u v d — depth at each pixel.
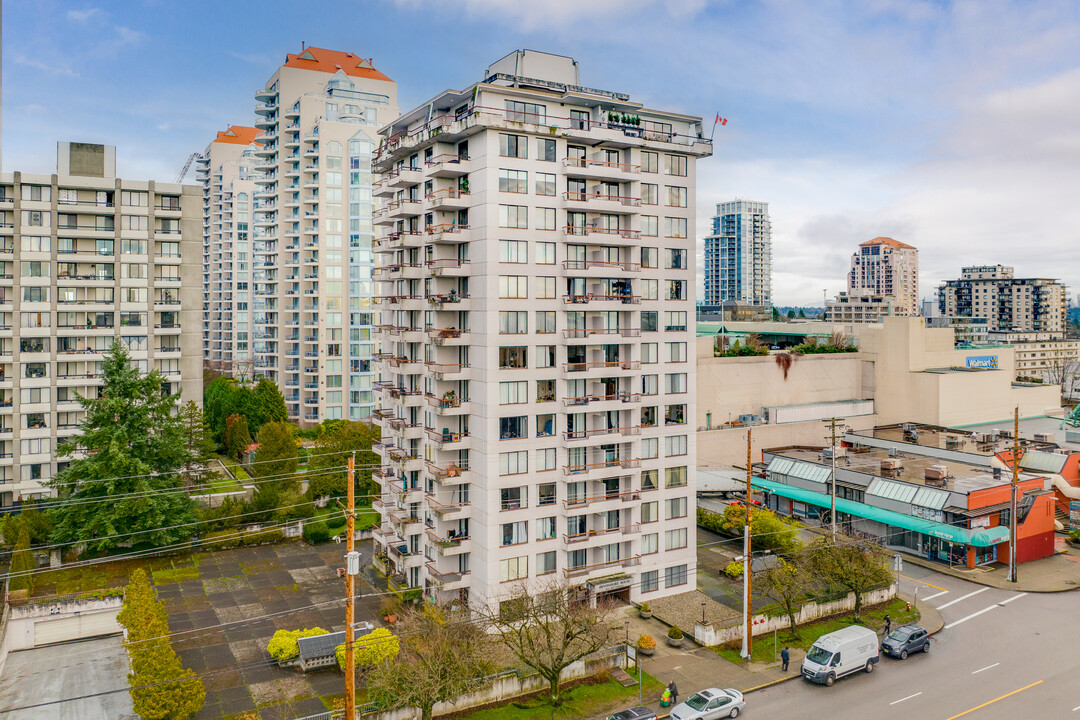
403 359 67.81
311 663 53.62
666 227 67.62
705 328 152.50
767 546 75.50
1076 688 51.19
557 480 62.34
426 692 44.66
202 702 46.69
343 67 159.38
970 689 51.31
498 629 54.19
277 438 95.94
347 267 142.62
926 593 69.69
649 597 66.56
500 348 59.47
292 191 152.12
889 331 123.69
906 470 88.62
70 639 60.88
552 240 61.91
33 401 93.75
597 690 51.62
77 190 97.69
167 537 75.25
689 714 46.22
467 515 61.38
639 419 65.44
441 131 60.72
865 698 50.22
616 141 63.56
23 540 63.53
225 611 63.78
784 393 118.25
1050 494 80.50
